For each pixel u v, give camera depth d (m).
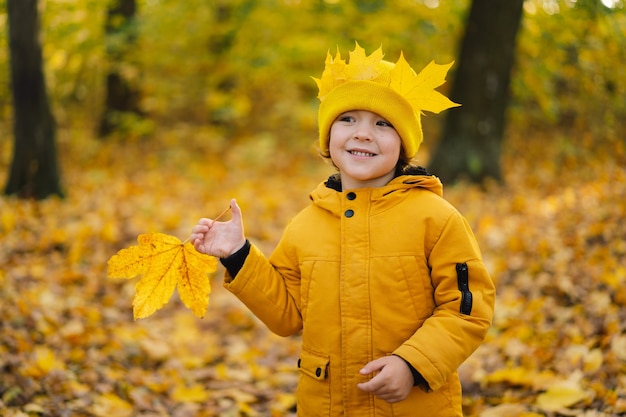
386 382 1.56
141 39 9.62
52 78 9.68
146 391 3.03
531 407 2.59
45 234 5.18
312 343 1.78
